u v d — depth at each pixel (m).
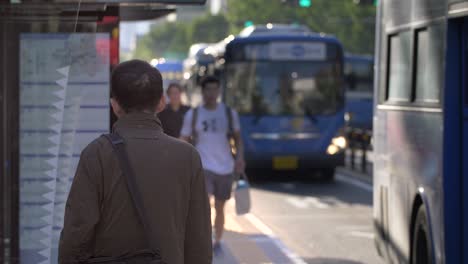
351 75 42.03
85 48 9.80
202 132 15.95
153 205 5.86
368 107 57.88
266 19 106.94
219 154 16.03
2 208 9.67
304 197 26.44
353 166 35.88
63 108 9.73
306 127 30.88
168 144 6.02
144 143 5.96
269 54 31.14
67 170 9.55
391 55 14.23
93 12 9.73
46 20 9.63
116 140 5.91
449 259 10.57
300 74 31.17
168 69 73.75
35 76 9.67
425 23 11.77
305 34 31.55
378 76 15.08
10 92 9.71
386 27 14.48
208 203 6.14
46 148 9.70
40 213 9.70
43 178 9.73
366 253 17.45
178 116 17.00
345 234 19.75
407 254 12.62
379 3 15.27
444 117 10.60
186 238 6.06
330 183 30.55
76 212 5.75
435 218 10.95
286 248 17.91
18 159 9.70
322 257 16.97
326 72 31.23
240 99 31.09
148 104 6.05
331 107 31.06
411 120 12.42
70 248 5.72
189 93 51.28
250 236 19.30
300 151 30.75
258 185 29.88
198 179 6.07
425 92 11.73
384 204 14.38
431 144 11.20
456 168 10.61
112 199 5.82
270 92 31.05
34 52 9.66
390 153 13.90
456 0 10.23
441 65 10.80
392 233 13.75
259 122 30.84
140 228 5.84
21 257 9.66
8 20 9.62
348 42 90.62
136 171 5.87
